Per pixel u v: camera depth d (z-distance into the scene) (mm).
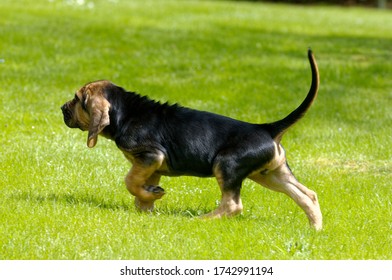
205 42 24578
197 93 18016
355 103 17719
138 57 21812
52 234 8398
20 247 8000
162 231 8617
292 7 40938
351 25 32438
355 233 9047
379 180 11859
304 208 9109
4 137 13242
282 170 9172
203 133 9172
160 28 26859
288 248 8258
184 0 37031
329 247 8438
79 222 8812
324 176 12016
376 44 26688
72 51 21938
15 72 18812
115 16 28812
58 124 14367
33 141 13008
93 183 10742
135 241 8305
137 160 9219
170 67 20812
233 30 27531
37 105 15742
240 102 17422
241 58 22500
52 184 10570
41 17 27047
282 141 14281
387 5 47562
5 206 9328
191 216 9406
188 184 11031
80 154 12266
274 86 19125
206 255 8062
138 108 9344
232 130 9141
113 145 13188
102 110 9188
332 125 15688
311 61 8836
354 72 21125
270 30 28516
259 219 9484
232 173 8992
